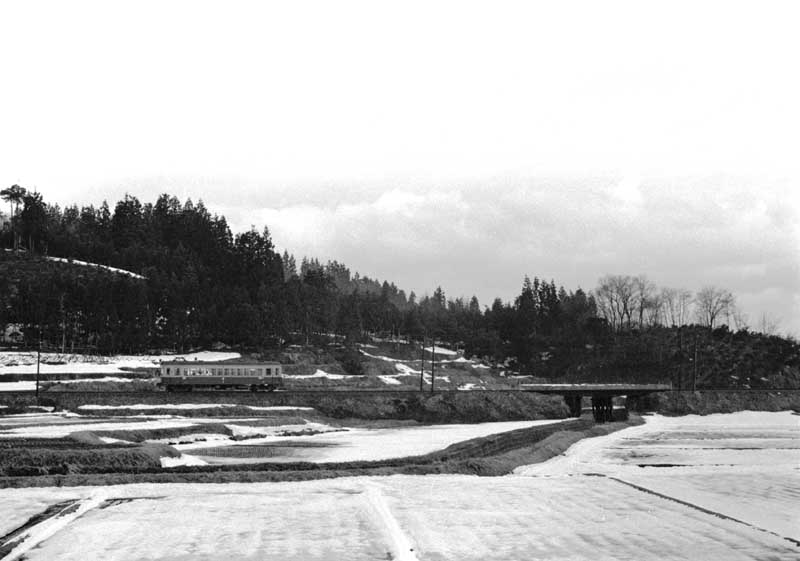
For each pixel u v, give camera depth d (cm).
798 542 3312
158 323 19338
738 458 7781
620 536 3412
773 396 18038
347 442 8956
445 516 3859
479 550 3147
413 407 14350
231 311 19762
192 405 11925
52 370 14525
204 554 3062
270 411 12188
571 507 4156
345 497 4400
